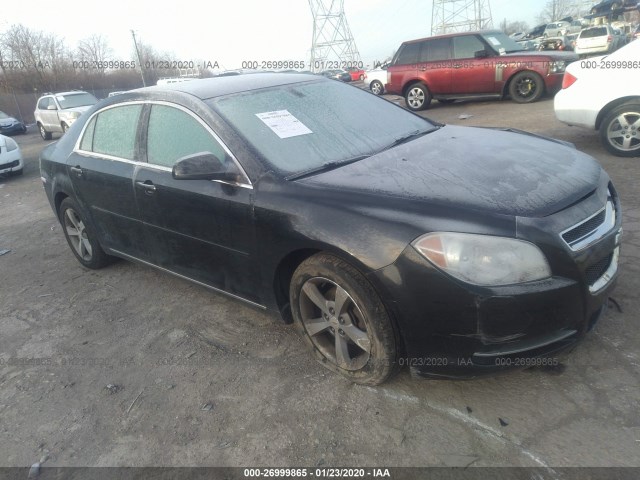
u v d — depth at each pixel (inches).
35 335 147.8
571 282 87.4
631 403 92.7
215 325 139.5
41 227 256.4
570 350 105.6
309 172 111.8
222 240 119.9
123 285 173.2
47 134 717.3
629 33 1220.5
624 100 235.1
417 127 144.6
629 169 222.4
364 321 98.1
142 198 138.3
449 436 91.5
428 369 94.7
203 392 112.6
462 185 97.5
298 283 108.0
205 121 122.0
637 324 113.0
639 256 142.2
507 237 85.1
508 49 463.2
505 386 101.3
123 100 151.6
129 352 132.3
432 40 482.3
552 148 119.6
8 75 1409.9
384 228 91.7
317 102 139.9
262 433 98.5
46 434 106.3
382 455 89.8
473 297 84.9
